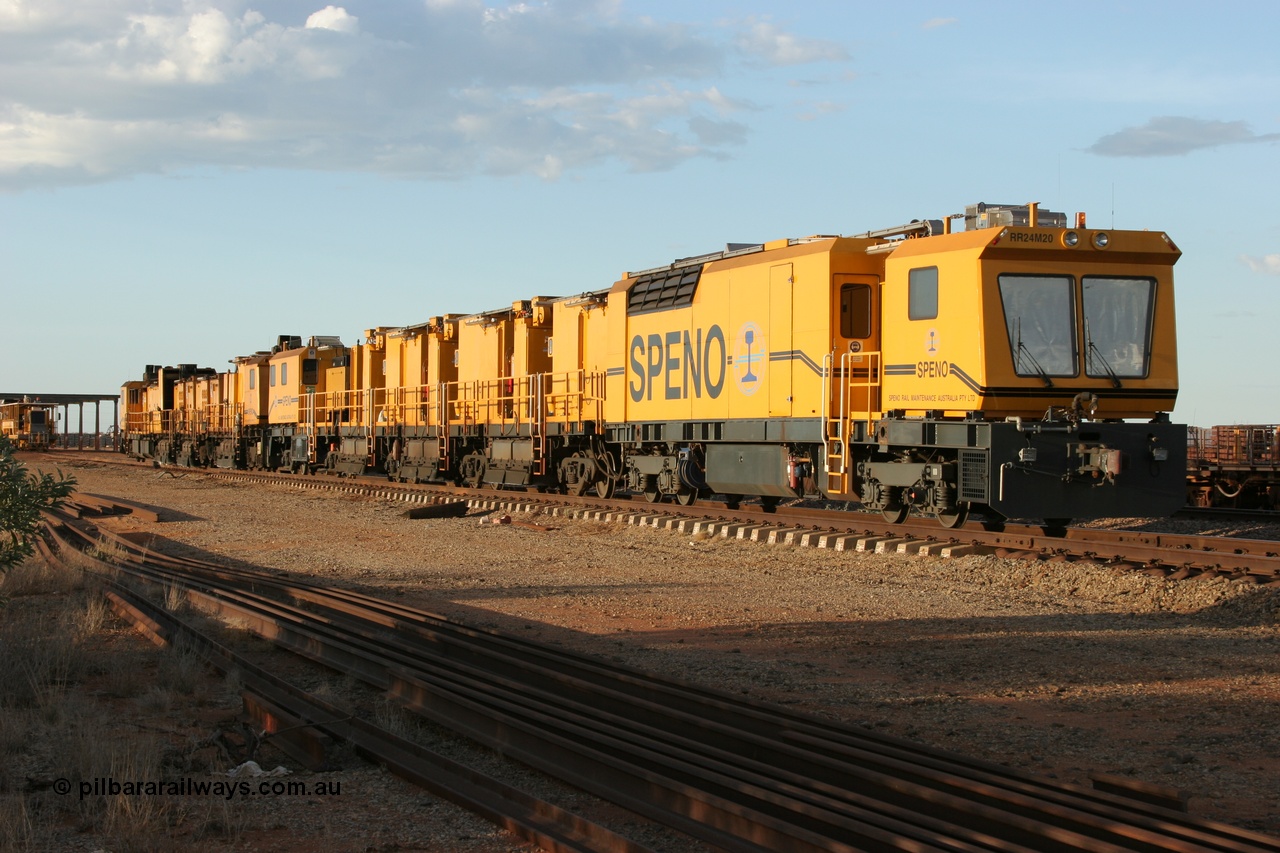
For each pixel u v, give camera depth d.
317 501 31.36
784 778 6.43
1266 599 12.04
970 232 15.52
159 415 61.97
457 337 34.09
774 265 18.89
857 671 10.02
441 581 16.14
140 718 8.70
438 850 5.92
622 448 24.64
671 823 6.05
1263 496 24.44
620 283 24.11
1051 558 15.03
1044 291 15.31
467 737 7.86
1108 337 15.53
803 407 18.23
